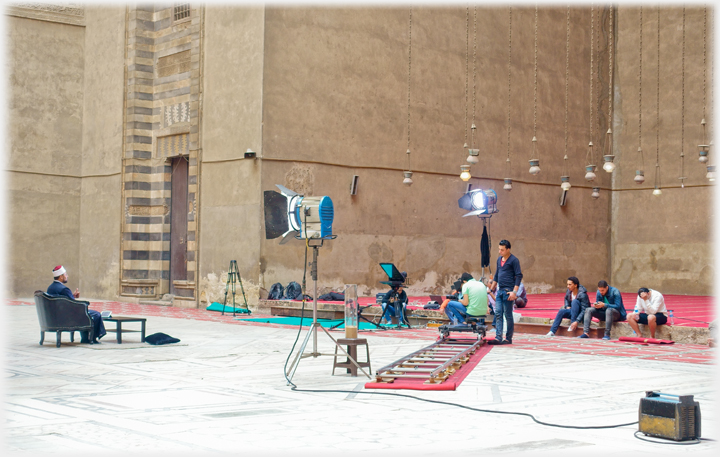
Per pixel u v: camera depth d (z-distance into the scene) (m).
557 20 24.50
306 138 18.70
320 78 18.97
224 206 18.95
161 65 21.59
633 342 12.17
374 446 5.02
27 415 6.08
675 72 25.02
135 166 21.67
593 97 25.62
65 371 8.66
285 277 18.41
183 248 21.12
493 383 7.84
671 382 7.95
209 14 19.61
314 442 5.13
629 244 25.80
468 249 21.70
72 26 23.50
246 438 5.25
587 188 25.27
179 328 14.36
